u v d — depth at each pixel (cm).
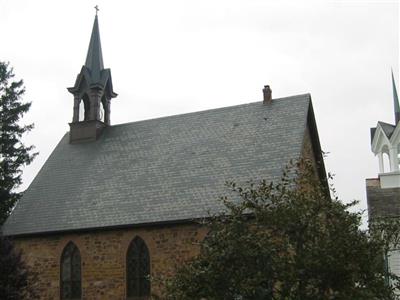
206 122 3162
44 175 3219
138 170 2975
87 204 2870
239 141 2900
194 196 2647
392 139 2983
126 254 2638
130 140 3259
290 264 1241
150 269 2562
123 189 2880
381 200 2584
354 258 1234
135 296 2580
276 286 1298
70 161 3262
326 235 1277
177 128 3209
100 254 2688
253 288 1241
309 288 1230
